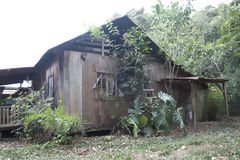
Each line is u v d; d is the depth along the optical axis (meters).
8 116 8.56
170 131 8.30
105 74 9.09
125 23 10.20
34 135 7.45
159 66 11.38
